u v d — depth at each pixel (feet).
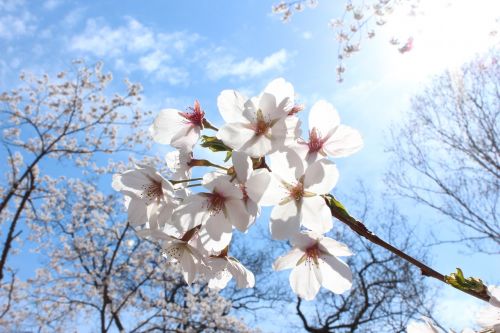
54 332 5.41
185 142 0.63
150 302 5.77
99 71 5.39
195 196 0.57
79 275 5.54
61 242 5.77
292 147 0.53
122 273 5.70
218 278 0.71
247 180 0.53
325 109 0.56
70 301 5.25
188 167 0.62
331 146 0.56
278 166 0.53
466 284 0.47
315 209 0.51
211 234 0.57
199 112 0.65
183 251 0.61
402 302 6.17
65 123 5.32
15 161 5.21
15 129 5.28
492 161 5.29
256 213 0.55
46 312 5.41
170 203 0.59
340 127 0.56
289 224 0.53
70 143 5.44
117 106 5.48
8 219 5.41
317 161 0.51
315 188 0.51
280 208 0.53
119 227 5.86
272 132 0.53
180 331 5.34
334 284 0.60
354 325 5.94
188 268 0.61
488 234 5.15
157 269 5.56
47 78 5.36
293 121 0.53
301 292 0.60
